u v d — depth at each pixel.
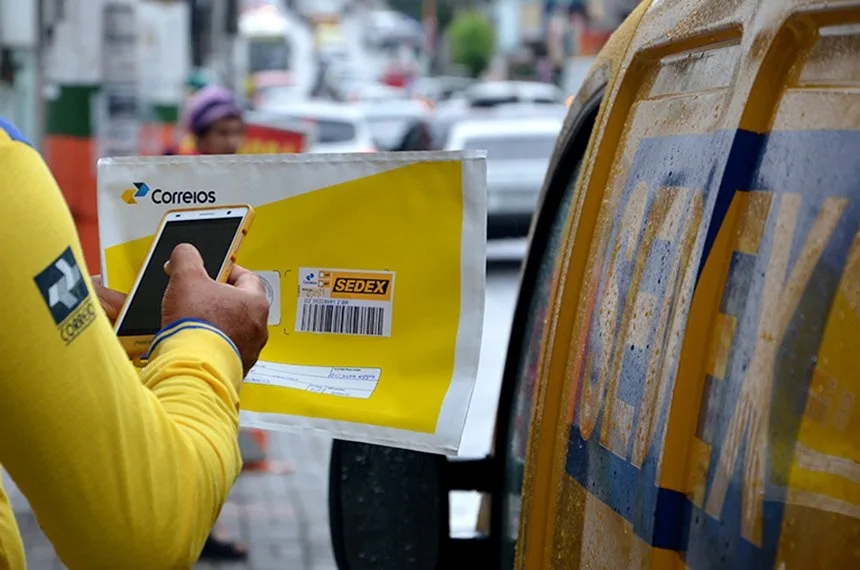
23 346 1.27
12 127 1.34
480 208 1.81
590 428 1.68
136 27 8.83
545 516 1.82
